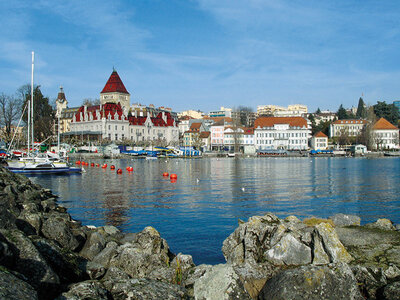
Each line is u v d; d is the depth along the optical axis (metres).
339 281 11.05
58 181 57.56
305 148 186.88
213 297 11.15
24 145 127.31
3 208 14.77
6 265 10.37
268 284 11.61
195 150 169.62
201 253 19.48
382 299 11.09
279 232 14.31
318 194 42.62
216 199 38.72
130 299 11.26
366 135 173.50
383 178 61.38
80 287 10.83
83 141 156.50
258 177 64.81
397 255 13.62
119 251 15.52
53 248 12.61
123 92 198.50
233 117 194.25
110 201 37.31
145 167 93.69
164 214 30.36
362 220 28.58
